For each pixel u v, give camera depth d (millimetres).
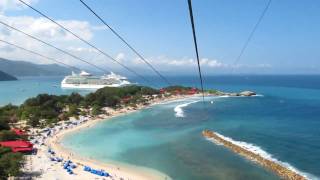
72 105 153375
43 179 64125
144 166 73562
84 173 68625
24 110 133750
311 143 91312
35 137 100938
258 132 107438
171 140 97812
